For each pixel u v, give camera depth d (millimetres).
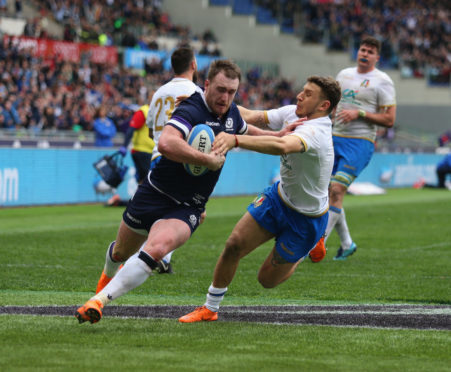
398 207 59188
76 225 42781
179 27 121062
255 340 16500
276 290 24875
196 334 17031
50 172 54062
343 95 33000
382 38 136125
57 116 76875
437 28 145750
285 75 134125
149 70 100625
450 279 27625
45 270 27531
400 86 134875
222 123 18062
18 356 14438
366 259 32844
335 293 24453
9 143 64125
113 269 19859
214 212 52250
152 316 19391
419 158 89000
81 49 92125
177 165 17844
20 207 52062
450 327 18641
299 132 17625
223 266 18734
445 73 135625
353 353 15445
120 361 14211
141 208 18344
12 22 97625
